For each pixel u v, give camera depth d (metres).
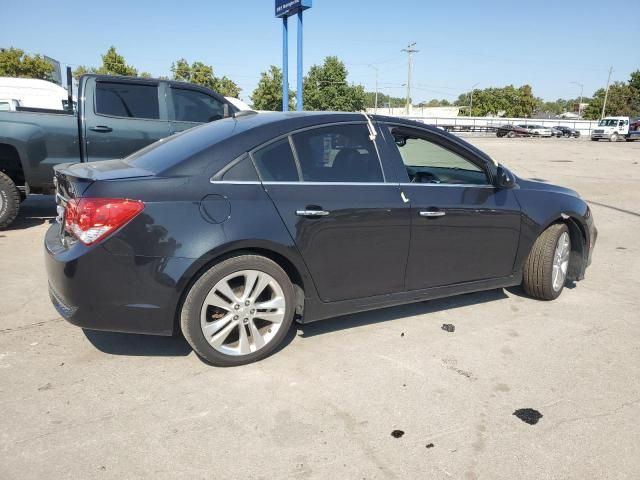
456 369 3.28
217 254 2.97
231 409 2.77
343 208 3.35
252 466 2.34
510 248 4.21
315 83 63.91
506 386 3.09
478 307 4.39
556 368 3.34
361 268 3.51
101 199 2.84
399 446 2.51
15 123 6.36
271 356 3.38
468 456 2.45
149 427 2.60
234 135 3.24
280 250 3.15
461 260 3.96
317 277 3.35
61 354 3.33
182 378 3.07
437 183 3.85
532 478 2.32
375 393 2.97
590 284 5.16
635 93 86.31
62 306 3.05
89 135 6.78
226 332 3.13
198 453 2.42
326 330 3.81
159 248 2.88
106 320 2.91
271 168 3.23
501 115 97.69
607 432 2.67
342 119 3.57
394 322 4.01
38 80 16.42
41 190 6.80
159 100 7.22
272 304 3.24
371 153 3.61
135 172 3.08
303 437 2.55
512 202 4.16
